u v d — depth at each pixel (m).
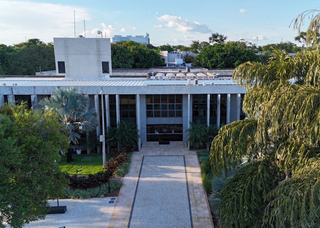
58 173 16.47
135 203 20.64
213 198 16.58
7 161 11.80
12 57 69.56
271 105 9.99
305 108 9.04
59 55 42.09
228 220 11.20
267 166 11.48
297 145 10.48
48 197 17.94
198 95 33.19
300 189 8.94
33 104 31.38
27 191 13.02
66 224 18.06
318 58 10.16
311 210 8.26
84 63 42.44
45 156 14.26
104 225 17.95
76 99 28.20
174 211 19.52
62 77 47.03
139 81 38.19
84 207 20.20
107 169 26.30
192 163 28.28
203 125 31.38
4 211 12.58
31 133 14.26
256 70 11.62
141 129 34.69
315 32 9.91
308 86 10.52
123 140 30.58
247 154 11.91
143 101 33.78
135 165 27.94
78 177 23.39
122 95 33.19
